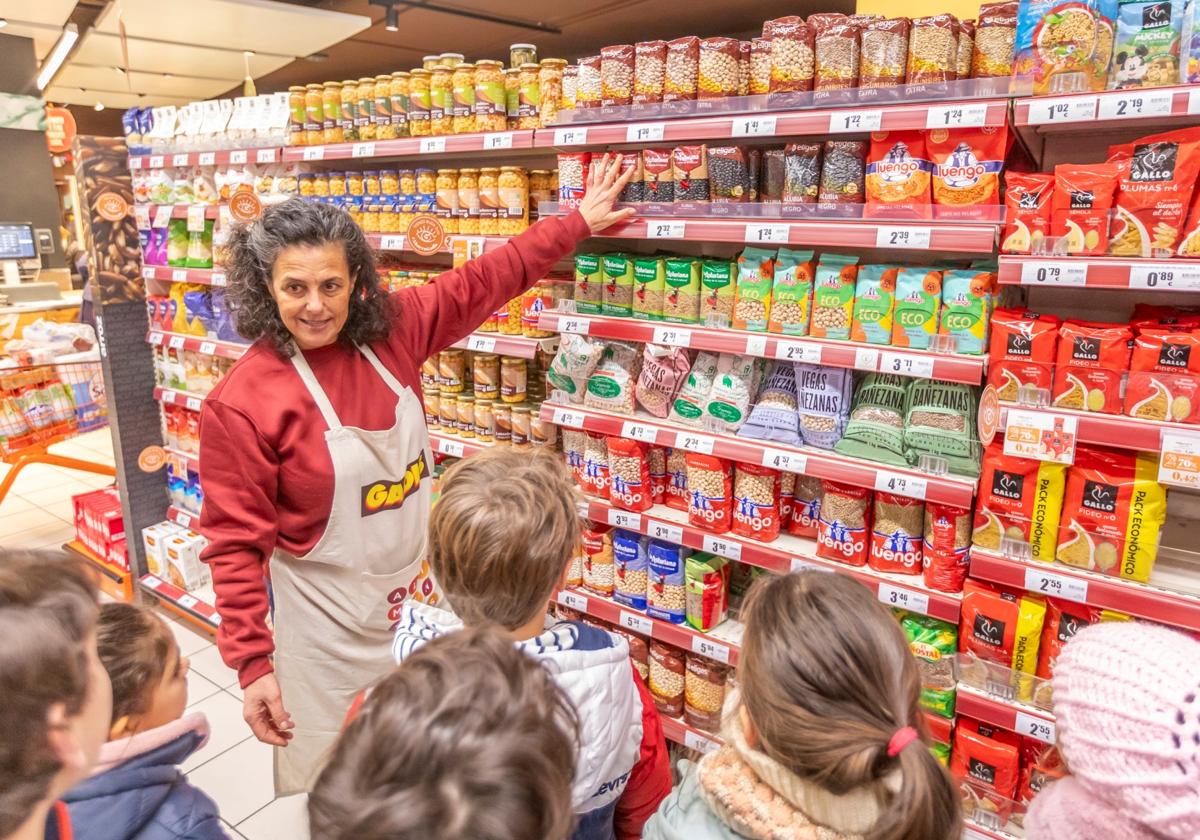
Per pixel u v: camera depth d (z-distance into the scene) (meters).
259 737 1.97
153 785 1.21
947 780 0.87
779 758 0.99
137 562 3.94
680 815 1.13
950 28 1.84
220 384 1.94
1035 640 1.90
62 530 5.01
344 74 8.95
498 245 2.62
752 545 2.29
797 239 2.03
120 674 1.37
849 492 2.13
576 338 2.55
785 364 2.36
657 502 2.59
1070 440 1.73
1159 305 2.05
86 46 6.41
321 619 2.07
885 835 0.84
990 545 1.93
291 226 1.76
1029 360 1.81
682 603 2.48
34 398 4.48
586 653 1.21
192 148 3.54
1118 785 0.93
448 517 1.24
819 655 0.97
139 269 3.79
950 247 1.83
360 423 1.98
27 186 8.28
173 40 6.23
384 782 0.61
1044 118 1.69
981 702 1.94
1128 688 0.95
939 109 1.79
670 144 2.53
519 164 3.20
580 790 1.18
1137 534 1.74
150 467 3.79
